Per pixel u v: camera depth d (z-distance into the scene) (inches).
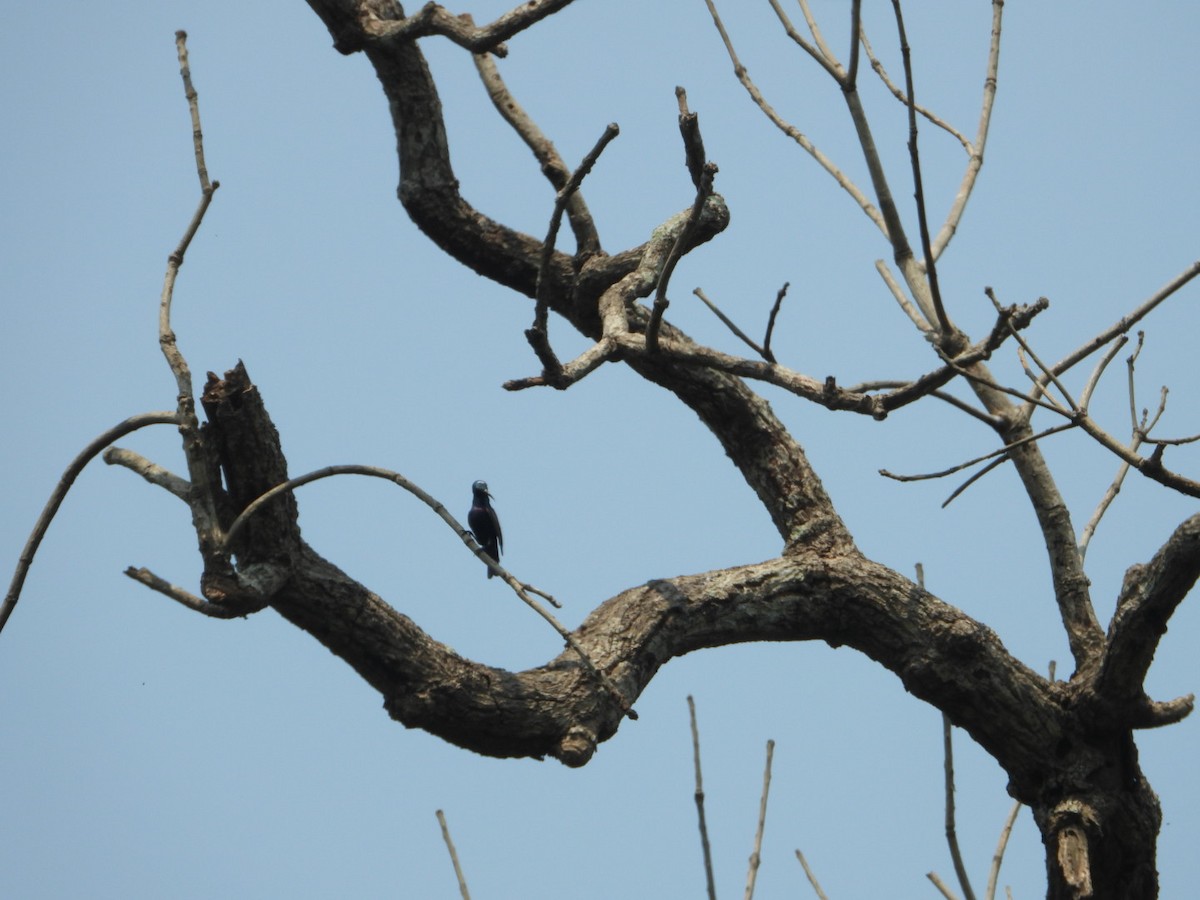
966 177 772.0
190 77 660.7
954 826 644.1
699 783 605.9
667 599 759.7
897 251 749.3
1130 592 710.5
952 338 709.9
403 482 635.5
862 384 777.6
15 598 650.2
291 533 665.0
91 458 651.5
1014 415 772.0
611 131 610.2
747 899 604.1
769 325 680.4
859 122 728.3
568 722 708.0
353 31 902.4
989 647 765.9
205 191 649.6
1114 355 711.1
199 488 636.7
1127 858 768.9
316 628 681.6
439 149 940.6
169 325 644.1
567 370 690.8
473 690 693.3
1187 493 573.0
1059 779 764.6
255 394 637.3
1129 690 739.4
